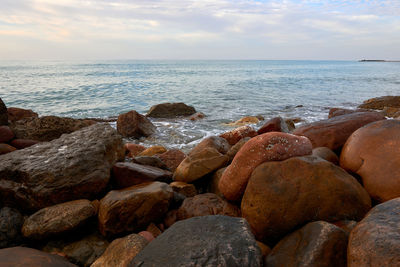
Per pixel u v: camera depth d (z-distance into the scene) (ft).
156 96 70.28
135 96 69.77
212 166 15.94
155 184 13.10
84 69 222.28
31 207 12.43
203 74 163.32
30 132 26.53
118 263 8.84
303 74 173.58
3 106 25.34
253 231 9.92
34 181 12.55
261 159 11.16
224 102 61.72
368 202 9.99
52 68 243.19
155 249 7.77
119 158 17.42
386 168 10.69
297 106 56.34
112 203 11.30
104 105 57.57
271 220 9.53
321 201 9.47
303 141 11.62
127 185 14.70
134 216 11.51
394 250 5.82
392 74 176.35
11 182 12.80
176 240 7.88
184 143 31.22
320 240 7.60
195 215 12.08
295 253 7.85
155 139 32.50
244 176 11.39
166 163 20.12
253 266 6.98
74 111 51.08
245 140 19.76
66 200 12.80
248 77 139.33
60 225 10.77
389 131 11.59
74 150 14.35
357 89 89.20
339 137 16.19
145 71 194.70
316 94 76.43
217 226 8.31
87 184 13.14
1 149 20.12
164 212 12.42
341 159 12.82
